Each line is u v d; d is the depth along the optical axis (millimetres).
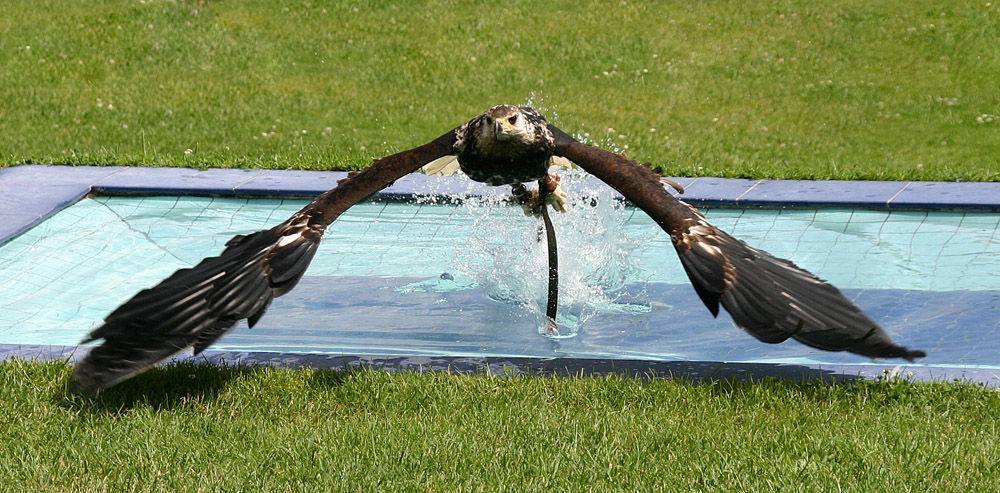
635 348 9258
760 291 5414
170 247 11875
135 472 6617
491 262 11453
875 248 11469
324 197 6570
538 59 20422
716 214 12484
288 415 7469
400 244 12000
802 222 12203
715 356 9055
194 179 13461
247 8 23297
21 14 22656
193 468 6691
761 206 12500
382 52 20844
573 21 22438
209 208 12984
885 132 16438
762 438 6938
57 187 13188
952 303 10102
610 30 21875
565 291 10648
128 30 21781
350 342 9398
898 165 14570
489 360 8273
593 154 6957
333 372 8000
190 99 18219
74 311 10258
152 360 5387
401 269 11297
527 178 7562
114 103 17922
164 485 6488
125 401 7609
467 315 10070
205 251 11781
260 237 6160
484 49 20922
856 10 22500
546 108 17797
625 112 17578
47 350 8414
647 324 9836
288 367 8102
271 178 13508
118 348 5418
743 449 6809
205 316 5605
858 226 12031
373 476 6578
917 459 6617
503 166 7410
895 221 12078
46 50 20594
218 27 22078
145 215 12766
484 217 12695
